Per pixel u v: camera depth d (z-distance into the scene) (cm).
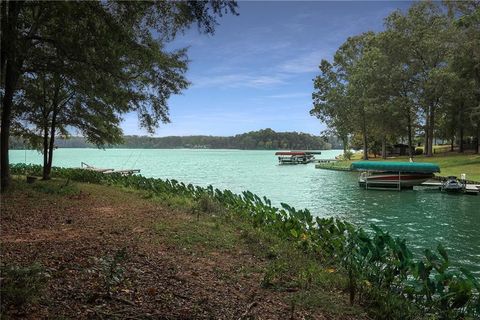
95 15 1027
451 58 5162
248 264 818
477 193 3161
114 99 1784
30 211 1296
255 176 5284
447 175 4097
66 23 1173
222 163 9550
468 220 2061
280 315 549
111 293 518
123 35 1086
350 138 10488
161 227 1104
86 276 575
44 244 825
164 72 1872
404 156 6944
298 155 9281
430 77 5438
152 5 912
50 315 418
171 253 834
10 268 487
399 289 691
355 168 3788
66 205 1480
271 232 1114
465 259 1295
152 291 555
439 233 1734
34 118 2400
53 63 1566
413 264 633
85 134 2653
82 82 1612
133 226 1110
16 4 1186
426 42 5506
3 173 1708
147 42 1392
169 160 11525
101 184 2547
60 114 2541
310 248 950
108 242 875
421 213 2302
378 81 5862
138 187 2277
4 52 1208
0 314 393
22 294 432
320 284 731
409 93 5956
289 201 2842
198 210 1413
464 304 581
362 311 615
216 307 538
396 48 5897
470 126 5775
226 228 1184
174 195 1872
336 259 862
